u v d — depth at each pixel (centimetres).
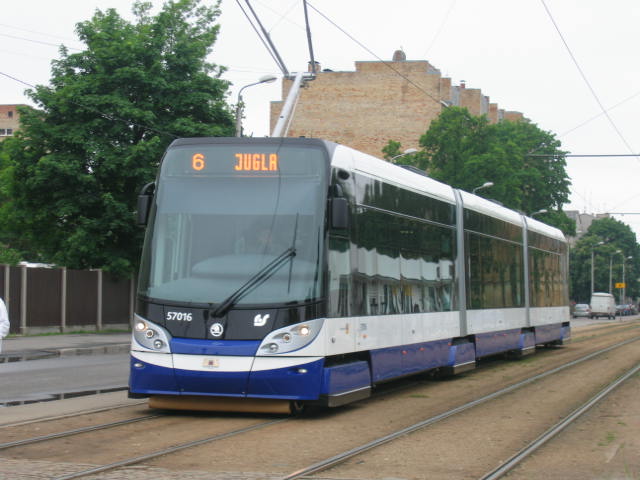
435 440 977
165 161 1191
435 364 1591
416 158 5547
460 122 5469
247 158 1166
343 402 1167
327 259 1132
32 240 3800
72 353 2519
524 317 2328
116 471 768
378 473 784
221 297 1108
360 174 1271
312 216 1136
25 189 3531
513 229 2266
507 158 5362
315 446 922
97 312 3509
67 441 930
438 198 1652
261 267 1118
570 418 1161
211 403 1130
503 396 1452
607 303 9169
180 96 3609
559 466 831
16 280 3061
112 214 3444
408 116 7094
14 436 955
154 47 3559
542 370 2000
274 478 746
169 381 1107
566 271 3009
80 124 3459
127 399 1328
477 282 1886
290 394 1095
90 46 3581
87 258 3578
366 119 7156
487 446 938
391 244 1381
